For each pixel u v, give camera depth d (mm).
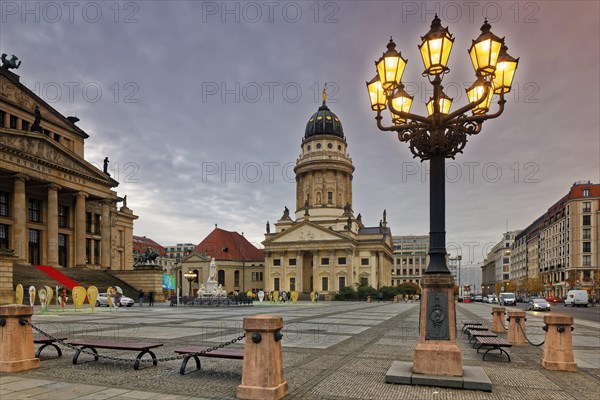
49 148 56656
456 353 9562
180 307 46219
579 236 107000
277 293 77125
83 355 12805
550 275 124250
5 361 10570
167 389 8938
